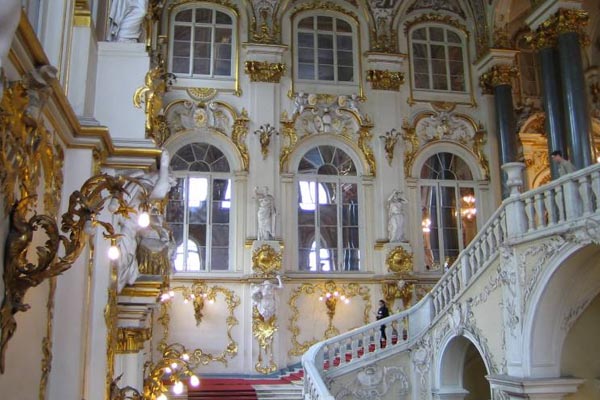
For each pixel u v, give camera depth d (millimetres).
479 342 13297
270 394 14859
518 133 20766
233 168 18984
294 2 20594
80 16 6383
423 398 15336
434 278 19172
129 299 7395
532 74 21672
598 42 21875
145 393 7328
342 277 18844
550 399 11383
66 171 5656
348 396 15070
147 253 7609
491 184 20297
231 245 18547
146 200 5336
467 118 20672
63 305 5469
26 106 3799
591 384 11984
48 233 3762
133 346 8062
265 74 19547
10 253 3506
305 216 19266
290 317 18391
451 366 14969
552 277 11242
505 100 20281
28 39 3592
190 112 18984
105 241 6504
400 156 19938
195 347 17641
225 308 18031
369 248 19219
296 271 18688
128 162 6656
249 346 17797
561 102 17359
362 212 19484
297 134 19547
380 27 20797
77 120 5508
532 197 11867
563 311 11703
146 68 7176
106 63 7102
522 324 11844
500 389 12141
